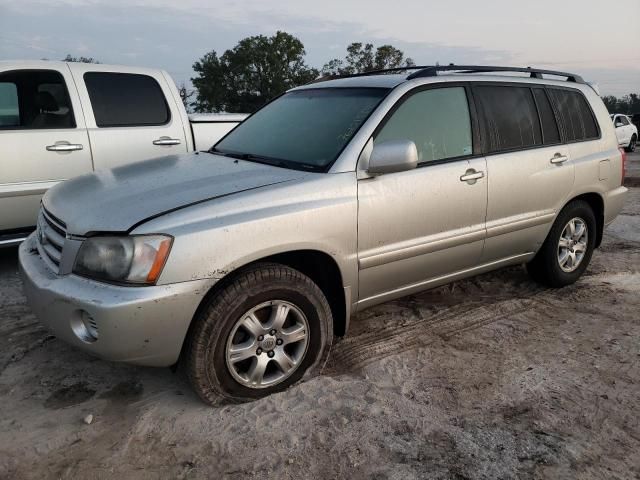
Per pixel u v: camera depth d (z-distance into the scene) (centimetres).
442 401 309
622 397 316
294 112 406
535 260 477
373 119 346
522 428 286
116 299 259
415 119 367
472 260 406
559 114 466
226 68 6569
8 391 316
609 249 632
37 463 257
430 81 381
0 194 495
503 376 337
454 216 378
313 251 316
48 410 299
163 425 285
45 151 519
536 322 419
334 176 322
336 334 354
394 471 253
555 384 329
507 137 420
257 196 295
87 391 318
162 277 265
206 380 288
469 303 455
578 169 464
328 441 273
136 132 577
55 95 537
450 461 260
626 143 2309
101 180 347
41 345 370
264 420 288
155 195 298
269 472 252
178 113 613
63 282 279
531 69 463
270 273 296
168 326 269
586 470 256
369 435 278
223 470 254
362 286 344
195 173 336
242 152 387
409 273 367
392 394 315
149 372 339
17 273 515
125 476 250
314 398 307
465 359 359
